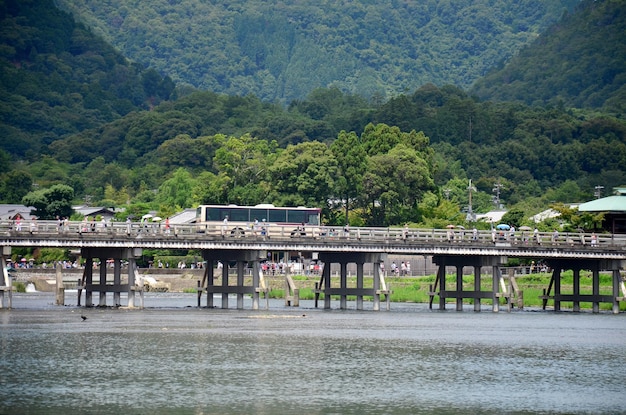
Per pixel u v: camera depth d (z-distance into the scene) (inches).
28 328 4822.8
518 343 4709.6
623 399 3452.3
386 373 3833.7
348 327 5167.3
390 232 5984.3
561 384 3693.4
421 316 5905.5
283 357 4126.5
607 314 6387.8
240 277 6043.3
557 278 6668.3
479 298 6348.4
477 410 3250.5
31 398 3270.2
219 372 3769.7
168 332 4768.7
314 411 3181.6
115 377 3627.0
